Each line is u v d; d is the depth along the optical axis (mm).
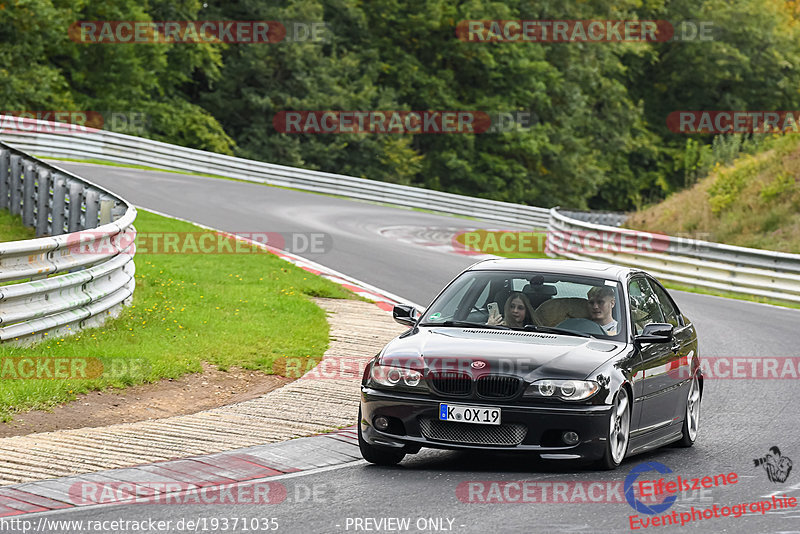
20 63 155125
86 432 27812
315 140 193375
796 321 62125
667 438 29422
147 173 122562
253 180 139750
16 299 34312
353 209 122125
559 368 25203
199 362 37344
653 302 30750
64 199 60406
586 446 24859
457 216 148375
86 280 38625
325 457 27016
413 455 28125
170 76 185750
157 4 185375
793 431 32344
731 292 77812
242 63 191375
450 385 25250
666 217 116375
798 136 113125
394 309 29484
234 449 27047
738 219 105438
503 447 24875
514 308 28344
